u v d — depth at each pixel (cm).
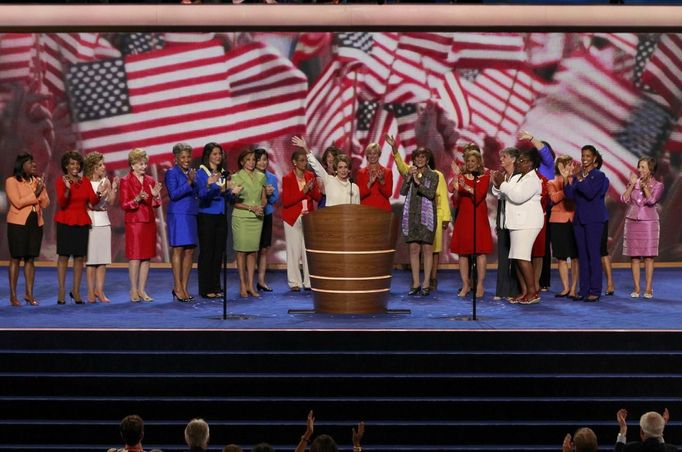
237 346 3719
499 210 4544
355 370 3631
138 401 3494
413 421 3472
